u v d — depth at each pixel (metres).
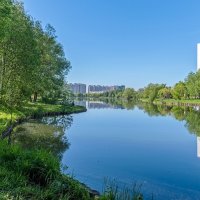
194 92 139.12
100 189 15.20
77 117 58.94
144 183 16.67
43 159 13.27
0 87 39.62
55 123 45.09
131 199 12.86
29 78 39.31
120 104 141.88
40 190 11.54
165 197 14.48
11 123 34.19
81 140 31.17
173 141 31.61
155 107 111.38
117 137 33.94
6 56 37.59
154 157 23.67
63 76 70.56
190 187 16.09
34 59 38.44
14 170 12.53
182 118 61.25
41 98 77.62
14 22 34.06
